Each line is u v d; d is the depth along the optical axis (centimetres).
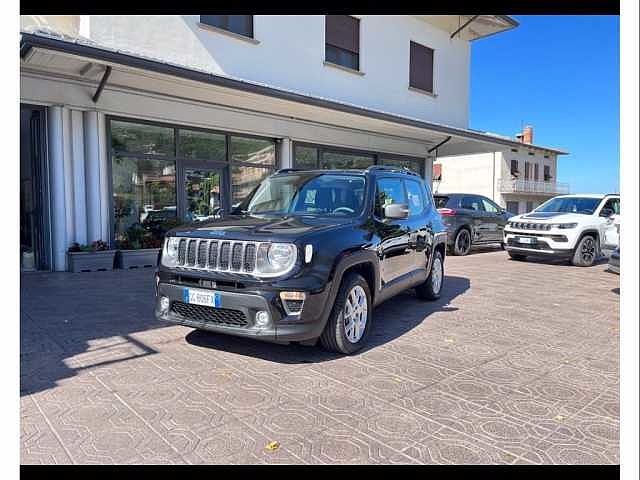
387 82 1563
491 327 545
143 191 1031
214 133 1145
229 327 395
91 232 945
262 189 580
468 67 1872
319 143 1364
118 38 995
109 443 279
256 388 360
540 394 357
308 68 1338
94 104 923
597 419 318
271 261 386
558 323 566
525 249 1115
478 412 326
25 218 1036
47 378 373
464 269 1030
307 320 387
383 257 494
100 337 479
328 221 457
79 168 926
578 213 1125
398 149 1593
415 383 375
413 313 612
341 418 315
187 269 418
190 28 1097
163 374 385
